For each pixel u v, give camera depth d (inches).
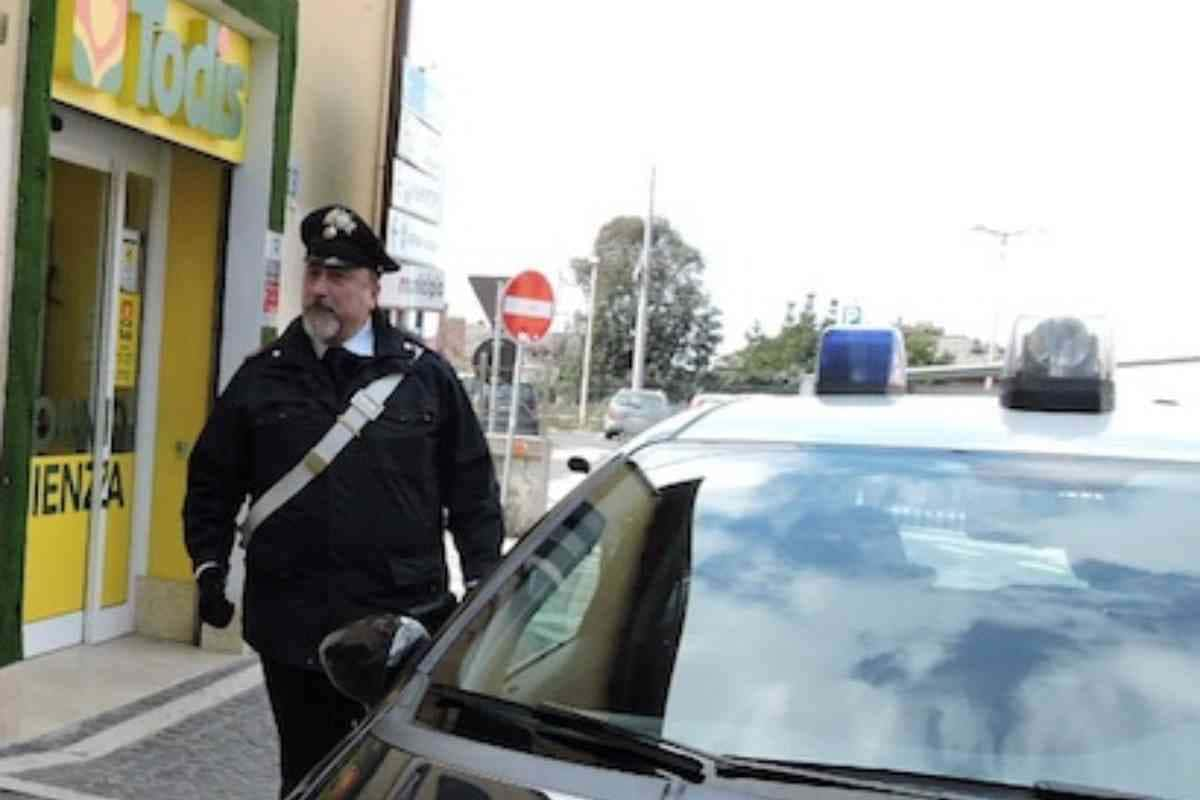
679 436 109.2
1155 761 72.5
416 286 359.9
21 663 232.5
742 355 2605.8
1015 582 86.4
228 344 263.4
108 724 205.0
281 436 128.6
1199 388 169.3
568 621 90.5
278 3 261.3
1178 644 80.2
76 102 210.7
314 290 129.0
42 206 193.3
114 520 258.2
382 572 129.3
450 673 84.7
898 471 97.8
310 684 130.9
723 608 87.7
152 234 265.0
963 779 71.8
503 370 865.5
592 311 2091.5
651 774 71.6
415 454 131.4
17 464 191.2
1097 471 95.2
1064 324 112.0
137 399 264.5
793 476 99.2
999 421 106.5
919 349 2362.2
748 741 76.1
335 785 75.8
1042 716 76.1
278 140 265.4
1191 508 90.0
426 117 367.2
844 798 69.2
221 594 132.7
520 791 69.8
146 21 225.1
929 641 82.7
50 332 239.5
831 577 88.8
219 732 207.9
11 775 175.6
